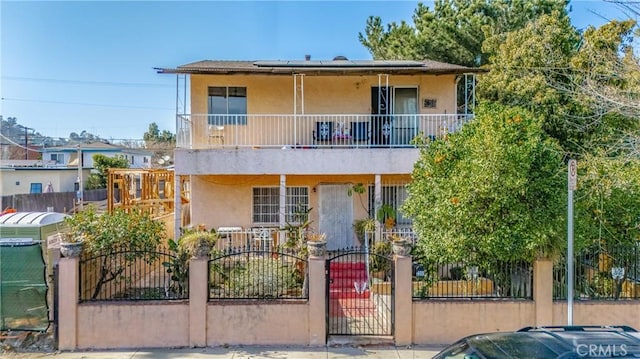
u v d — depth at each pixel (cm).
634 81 1055
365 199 1573
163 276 1105
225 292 936
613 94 1088
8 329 830
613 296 883
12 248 833
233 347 820
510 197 827
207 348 816
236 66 1530
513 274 880
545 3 2216
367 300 1069
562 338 462
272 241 1367
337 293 1099
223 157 1373
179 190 1377
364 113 1619
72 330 806
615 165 1000
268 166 1381
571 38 1805
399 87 1627
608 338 461
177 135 1412
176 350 807
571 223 687
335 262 1280
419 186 980
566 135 1588
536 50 1714
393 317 840
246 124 1578
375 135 1587
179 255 912
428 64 1598
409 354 794
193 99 1571
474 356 455
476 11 2350
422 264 937
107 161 3816
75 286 810
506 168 835
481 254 864
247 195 1561
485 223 838
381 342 831
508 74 1783
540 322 833
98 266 942
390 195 1538
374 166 1392
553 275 871
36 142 5031
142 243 1003
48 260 927
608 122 1407
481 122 930
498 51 1969
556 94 1596
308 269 844
